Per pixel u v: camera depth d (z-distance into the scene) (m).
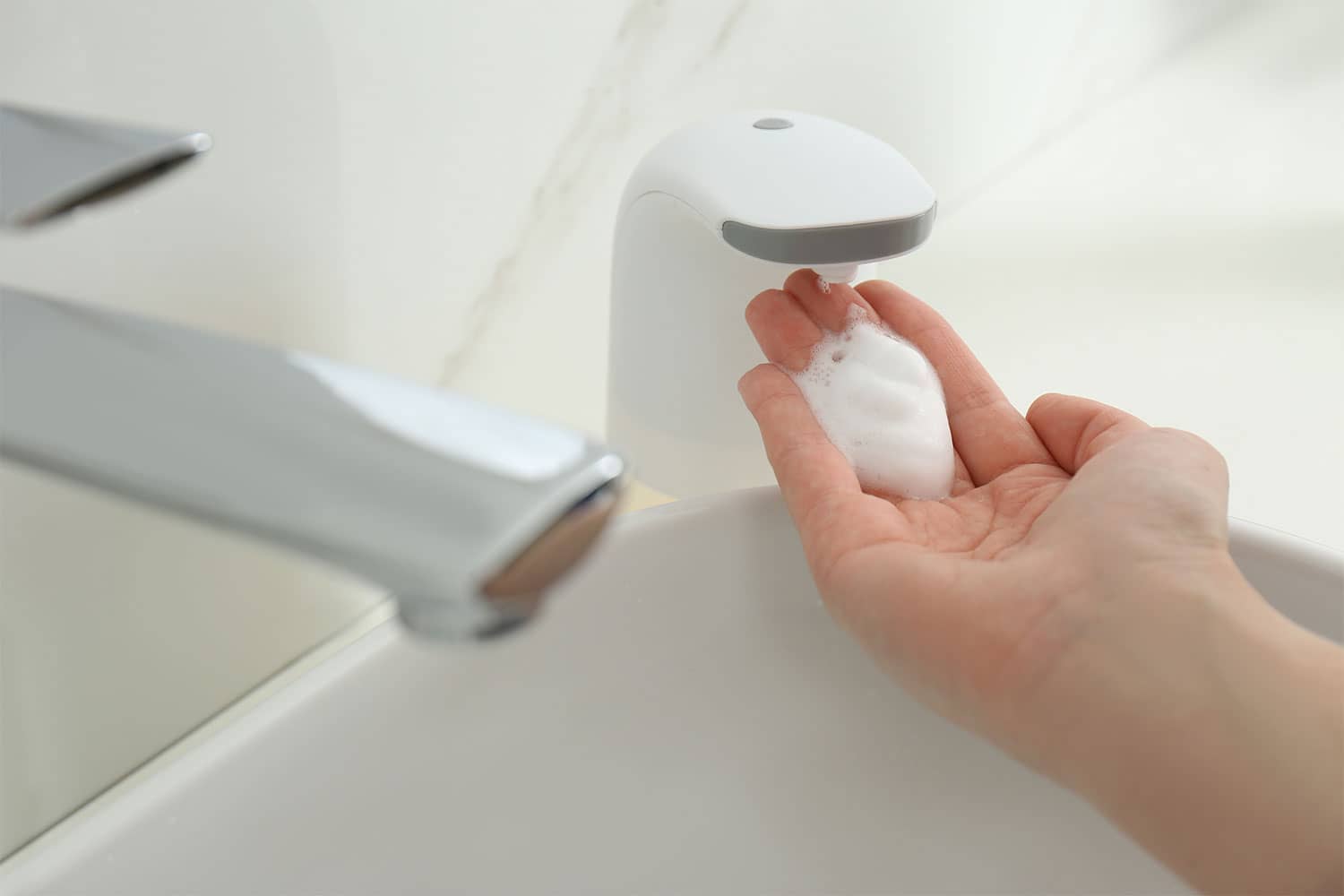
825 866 0.36
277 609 0.42
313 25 0.37
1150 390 0.58
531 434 0.15
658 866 0.35
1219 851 0.28
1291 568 0.34
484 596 0.13
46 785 0.36
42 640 0.34
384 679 0.30
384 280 0.42
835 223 0.35
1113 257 0.69
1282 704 0.28
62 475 0.15
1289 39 0.85
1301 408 0.57
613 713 0.35
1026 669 0.31
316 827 0.29
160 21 0.33
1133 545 0.31
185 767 0.27
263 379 0.16
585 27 0.46
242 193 0.36
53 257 0.32
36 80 0.30
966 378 0.42
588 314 0.51
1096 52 0.75
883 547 0.34
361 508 0.14
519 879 0.33
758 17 0.53
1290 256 0.69
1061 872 0.36
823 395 0.40
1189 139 0.79
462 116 0.43
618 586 0.35
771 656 0.38
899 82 0.62
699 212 0.37
